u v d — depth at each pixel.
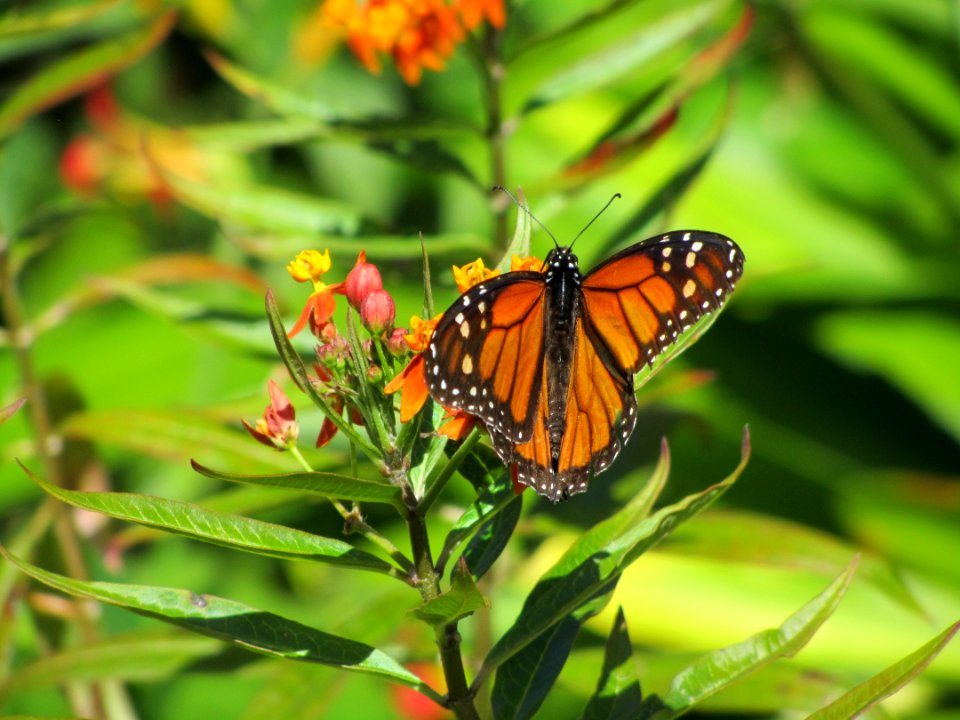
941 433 1.37
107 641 0.97
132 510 0.87
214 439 0.98
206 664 0.97
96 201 1.04
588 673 0.98
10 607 1.00
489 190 1.01
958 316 1.35
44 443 1.02
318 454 0.97
